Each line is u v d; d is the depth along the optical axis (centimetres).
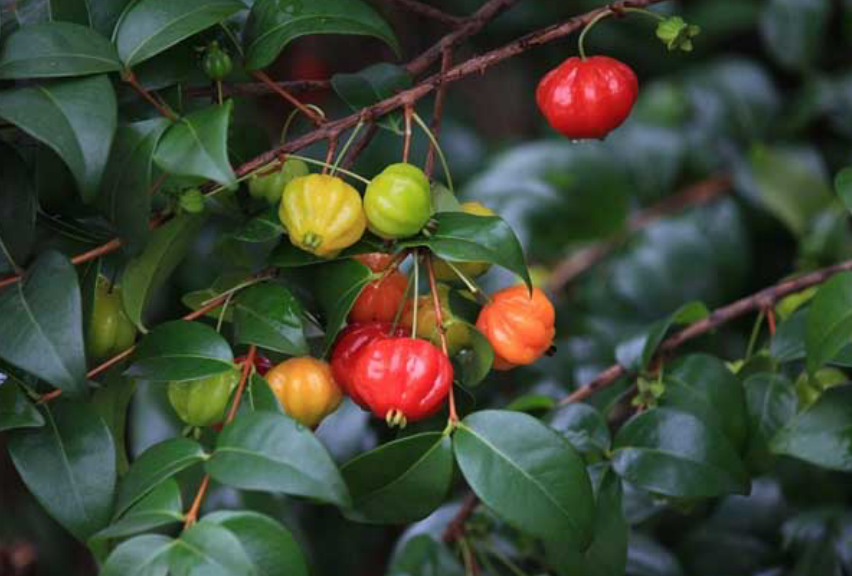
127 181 69
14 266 70
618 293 105
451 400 70
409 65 77
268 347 70
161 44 69
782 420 80
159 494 67
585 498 69
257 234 71
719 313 81
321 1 72
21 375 70
